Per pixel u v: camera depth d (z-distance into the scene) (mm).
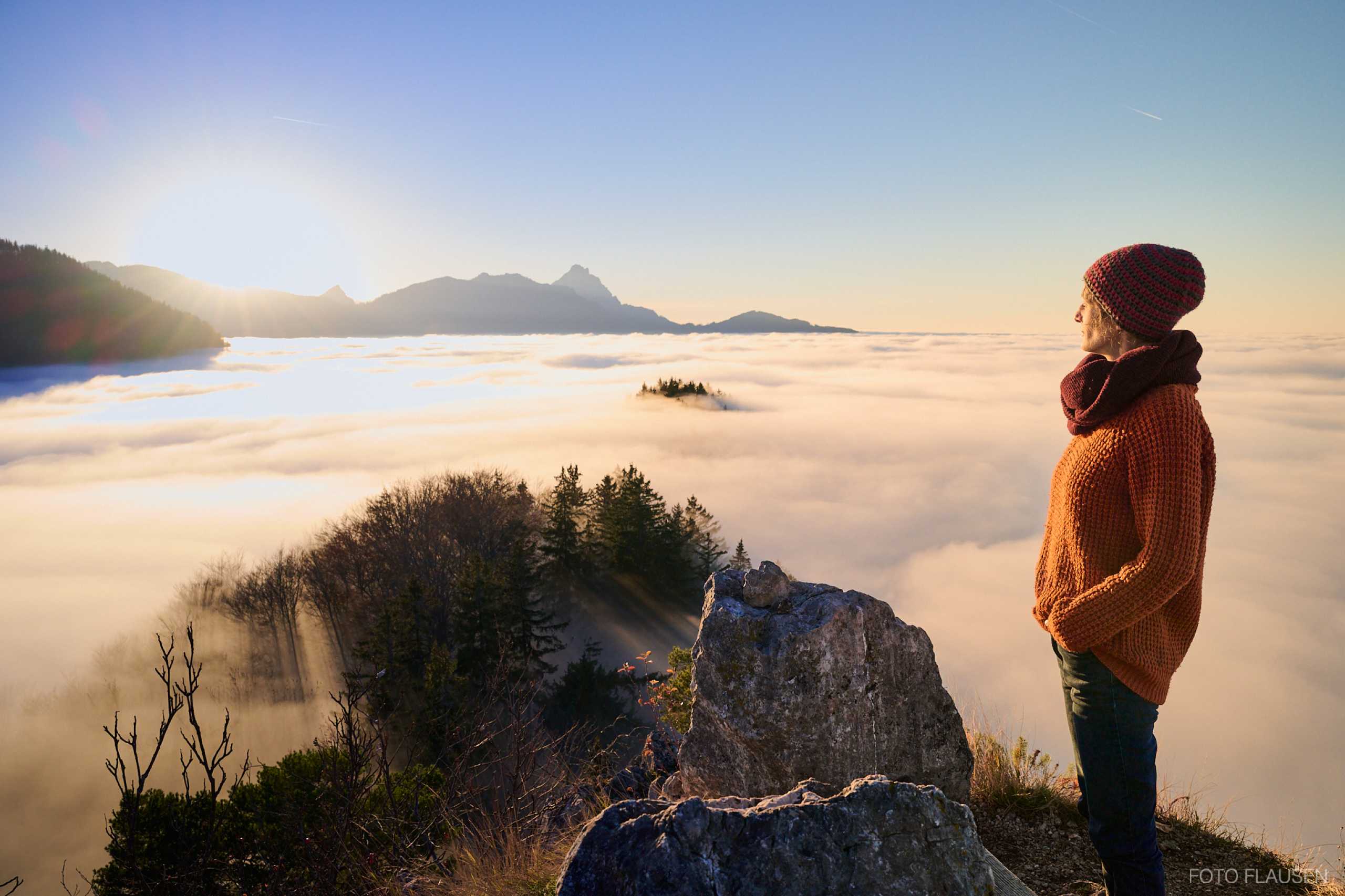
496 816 3650
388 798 3889
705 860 1968
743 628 3381
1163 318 1994
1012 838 3262
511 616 45312
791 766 3195
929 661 3322
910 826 2082
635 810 2211
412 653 37750
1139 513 1962
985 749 3861
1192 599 2059
